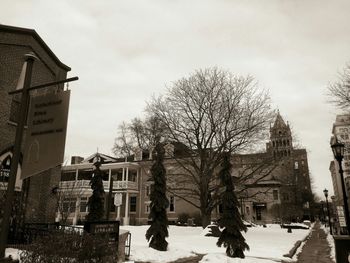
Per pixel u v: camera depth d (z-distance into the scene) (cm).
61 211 2359
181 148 3131
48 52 1777
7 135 1494
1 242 642
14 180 679
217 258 1349
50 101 739
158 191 1602
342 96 2020
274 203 5578
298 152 3045
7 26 1547
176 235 2647
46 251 623
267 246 2002
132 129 5403
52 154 695
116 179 4712
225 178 1466
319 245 2330
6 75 1529
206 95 2953
